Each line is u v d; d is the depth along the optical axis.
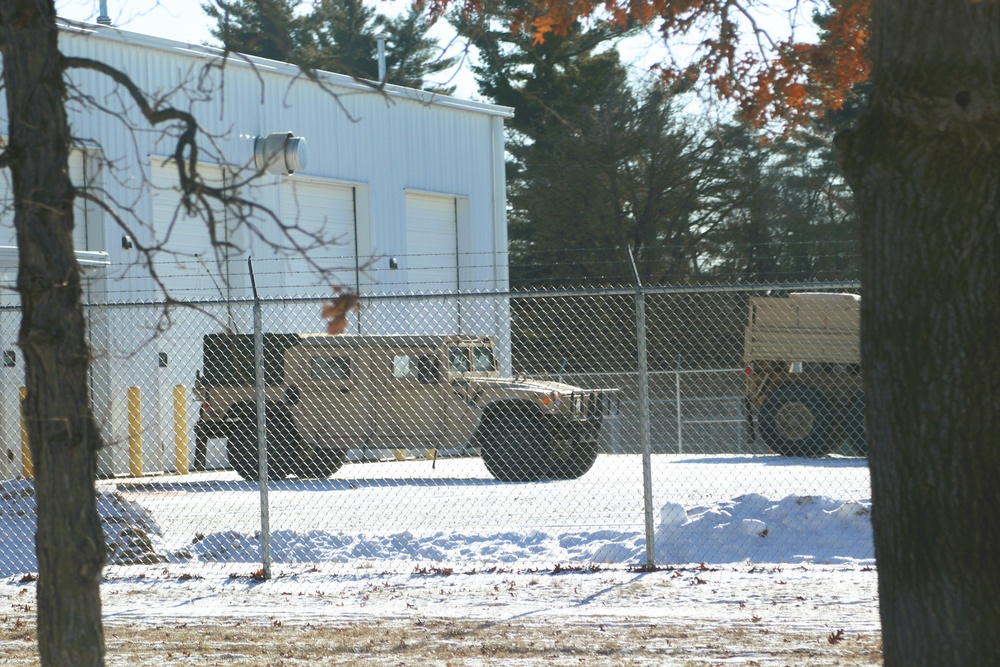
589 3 27.42
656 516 45.25
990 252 16.56
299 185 89.88
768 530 40.09
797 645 25.94
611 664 24.80
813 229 148.50
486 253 96.12
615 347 142.12
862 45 26.45
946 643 16.94
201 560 40.53
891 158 16.95
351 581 34.75
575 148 142.50
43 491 17.31
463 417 66.25
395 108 97.88
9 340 67.31
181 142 16.17
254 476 67.75
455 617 29.59
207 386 68.75
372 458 70.00
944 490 16.89
